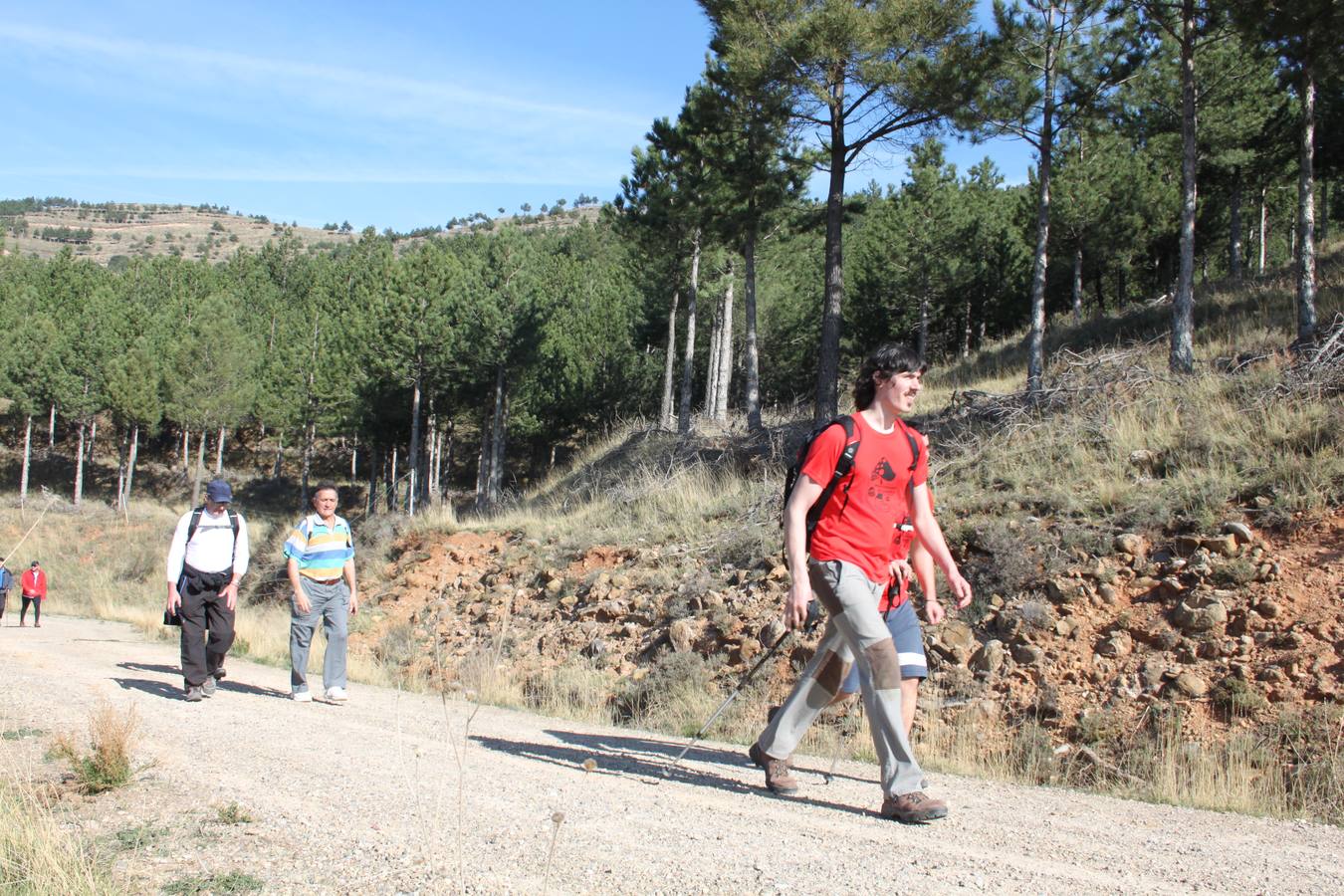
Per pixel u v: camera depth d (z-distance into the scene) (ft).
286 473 200.54
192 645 23.58
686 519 45.06
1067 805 16.24
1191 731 21.52
